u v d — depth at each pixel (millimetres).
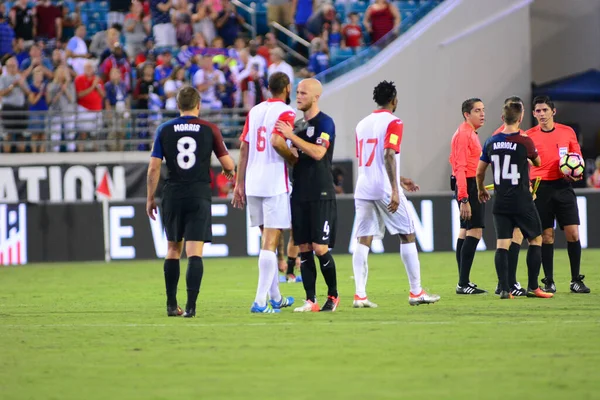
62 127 78750
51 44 83062
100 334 28703
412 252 35156
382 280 48062
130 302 39625
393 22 84250
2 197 73938
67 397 19750
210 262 65062
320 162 32406
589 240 68000
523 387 19969
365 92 79875
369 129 33969
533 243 37312
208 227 32438
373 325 29422
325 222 32531
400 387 20141
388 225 34719
